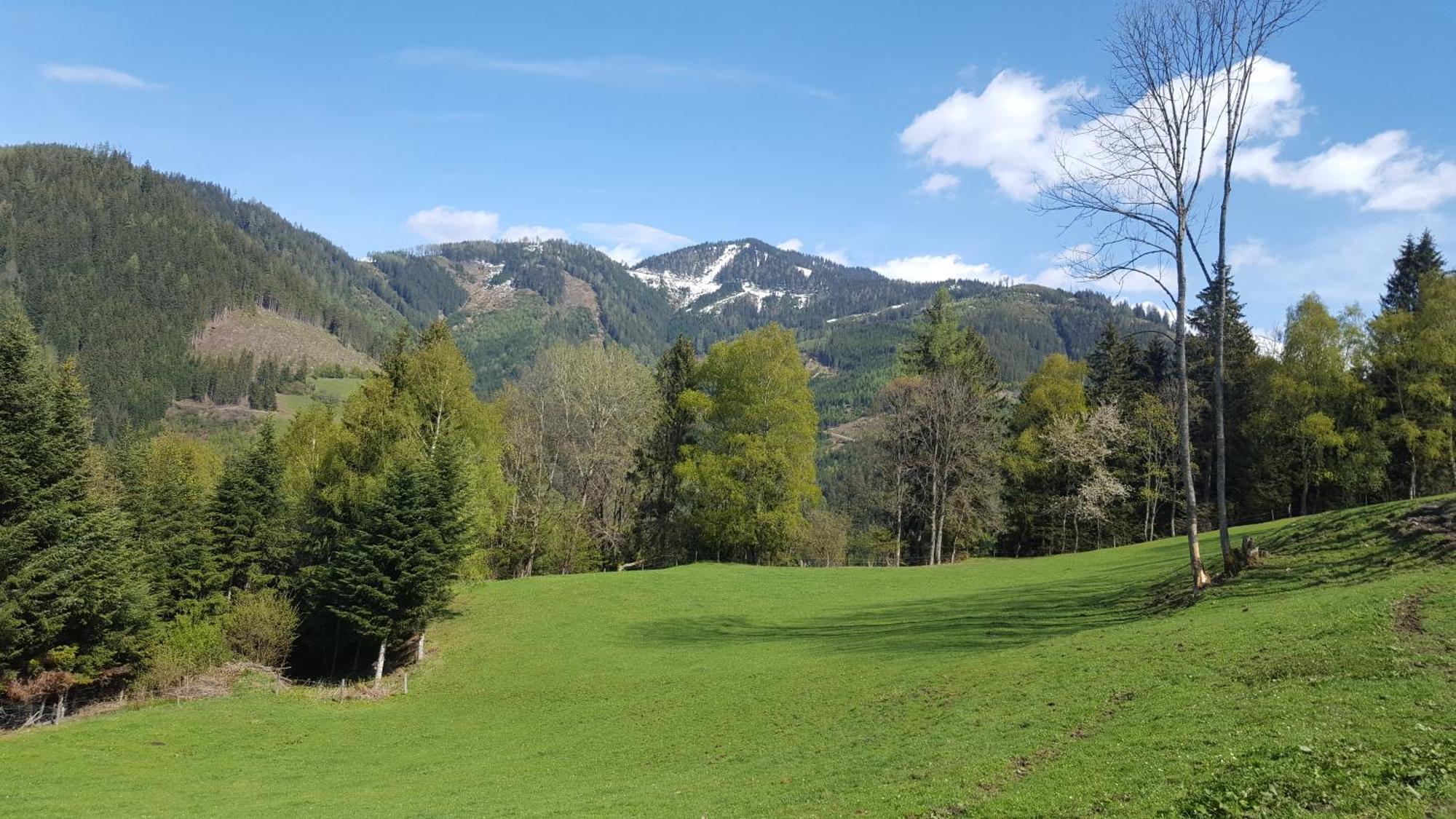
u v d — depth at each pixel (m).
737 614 47.44
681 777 21.58
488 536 57.81
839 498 102.75
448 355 54.72
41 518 36.69
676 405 72.56
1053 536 74.44
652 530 72.88
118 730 32.94
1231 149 29.53
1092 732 17.39
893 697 24.83
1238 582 28.73
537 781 23.56
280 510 55.50
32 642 36.78
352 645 49.28
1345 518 31.12
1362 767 11.88
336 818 20.77
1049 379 75.94
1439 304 56.22
